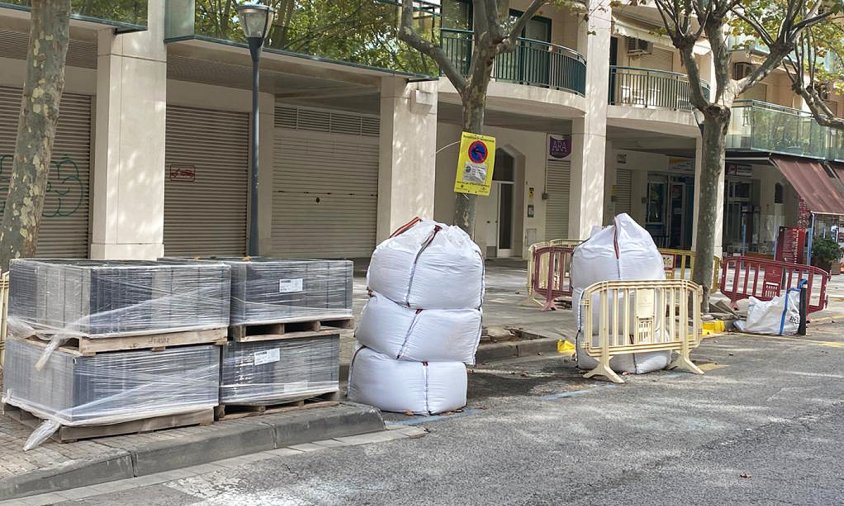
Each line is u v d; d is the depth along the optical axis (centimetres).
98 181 1334
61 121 1605
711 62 2678
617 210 2920
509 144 2498
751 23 1628
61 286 574
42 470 516
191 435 595
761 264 1523
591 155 2166
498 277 2011
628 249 970
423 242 768
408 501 523
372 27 1573
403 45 1622
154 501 508
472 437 688
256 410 661
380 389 765
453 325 766
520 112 2105
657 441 681
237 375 644
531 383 925
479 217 2495
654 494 545
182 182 1792
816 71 2294
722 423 746
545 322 1298
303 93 1878
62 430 562
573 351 1147
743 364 1070
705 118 1430
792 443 680
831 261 2608
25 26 1260
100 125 1331
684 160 3114
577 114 2134
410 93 1731
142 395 589
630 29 2353
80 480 528
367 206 2212
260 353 655
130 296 575
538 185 2612
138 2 1291
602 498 535
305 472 579
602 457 632
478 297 787
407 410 761
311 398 711
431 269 757
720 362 1084
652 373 991
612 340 947
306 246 2072
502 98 1911
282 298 657
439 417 759
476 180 1067
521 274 2108
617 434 702
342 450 637
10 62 1524
